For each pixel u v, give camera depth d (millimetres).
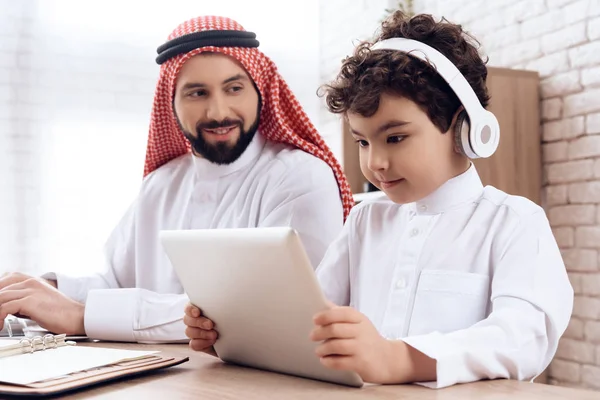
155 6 3641
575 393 814
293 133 1809
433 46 1104
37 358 1021
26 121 3387
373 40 1209
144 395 835
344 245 1310
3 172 3330
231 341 1027
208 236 912
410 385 867
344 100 1095
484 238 1125
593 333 2568
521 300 991
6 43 3385
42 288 1444
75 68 3486
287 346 920
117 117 3545
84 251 3439
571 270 2670
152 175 1966
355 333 833
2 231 3312
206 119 1710
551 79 2740
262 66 1776
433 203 1175
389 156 1059
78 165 3459
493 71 2711
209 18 1742
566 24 2660
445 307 1115
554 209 2752
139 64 3598
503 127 2715
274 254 825
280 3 4082
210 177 1812
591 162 2586
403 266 1181
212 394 835
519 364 923
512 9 2912
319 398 801
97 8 3533
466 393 818
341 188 1835
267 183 1759
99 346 1328
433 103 1038
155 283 1856
